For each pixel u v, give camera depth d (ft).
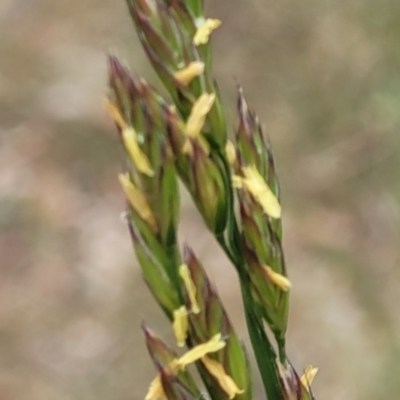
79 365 1.53
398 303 1.48
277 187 0.49
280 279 0.49
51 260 1.74
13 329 1.61
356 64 1.83
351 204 1.69
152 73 1.95
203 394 0.49
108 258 1.71
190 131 0.48
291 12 1.97
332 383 1.38
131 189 0.49
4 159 1.97
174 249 0.49
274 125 1.84
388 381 1.33
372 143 1.75
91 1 2.34
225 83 1.98
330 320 1.47
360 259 1.58
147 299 1.59
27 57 2.23
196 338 0.49
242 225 0.49
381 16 1.81
